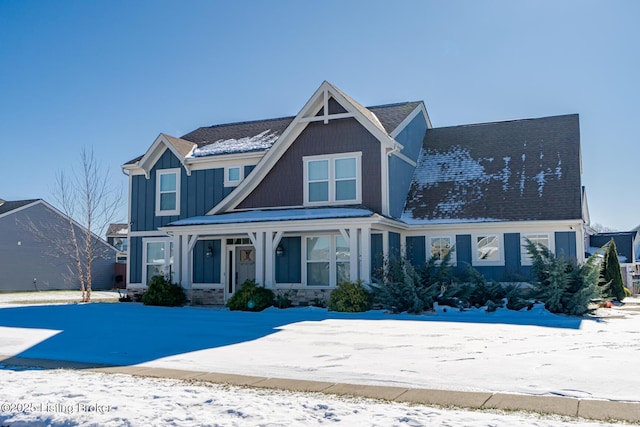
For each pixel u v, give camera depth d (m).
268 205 21.89
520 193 21.33
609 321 14.95
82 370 9.12
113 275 45.50
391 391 7.43
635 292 33.91
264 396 7.21
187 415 6.13
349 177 20.78
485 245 20.78
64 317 17.06
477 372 8.45
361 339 11.80
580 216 19.58
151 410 6.32
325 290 20.14
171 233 22.02
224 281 22.64
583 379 7.91
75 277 42.50
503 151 23.77
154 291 21.53
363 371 8.66
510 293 17.92
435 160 24.66
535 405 6.65
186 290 21.31
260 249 19.52
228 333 13.08
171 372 8.85
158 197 24.48
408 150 23.66
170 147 24.02
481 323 14.45
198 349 10.95
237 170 23.34
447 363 9.13
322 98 21.25
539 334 12.29
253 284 19.41
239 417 6.05
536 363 9.03
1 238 38.12
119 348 11.22
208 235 22.39
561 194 20.64
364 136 20.66
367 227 18.23
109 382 8.06
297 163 21.59
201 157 23.61
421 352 10.16
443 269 18.42
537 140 23.69
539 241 20.16
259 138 24.53
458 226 20.91
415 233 21.66
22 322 15.73
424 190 23.09
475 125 26.06
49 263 40.84
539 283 17.27
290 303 19.80
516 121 25.31
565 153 22.38
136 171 25.08
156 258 24.34
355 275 18.33
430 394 7.24
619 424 5.87
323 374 8.52
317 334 12.66
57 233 41.50
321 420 5.91
